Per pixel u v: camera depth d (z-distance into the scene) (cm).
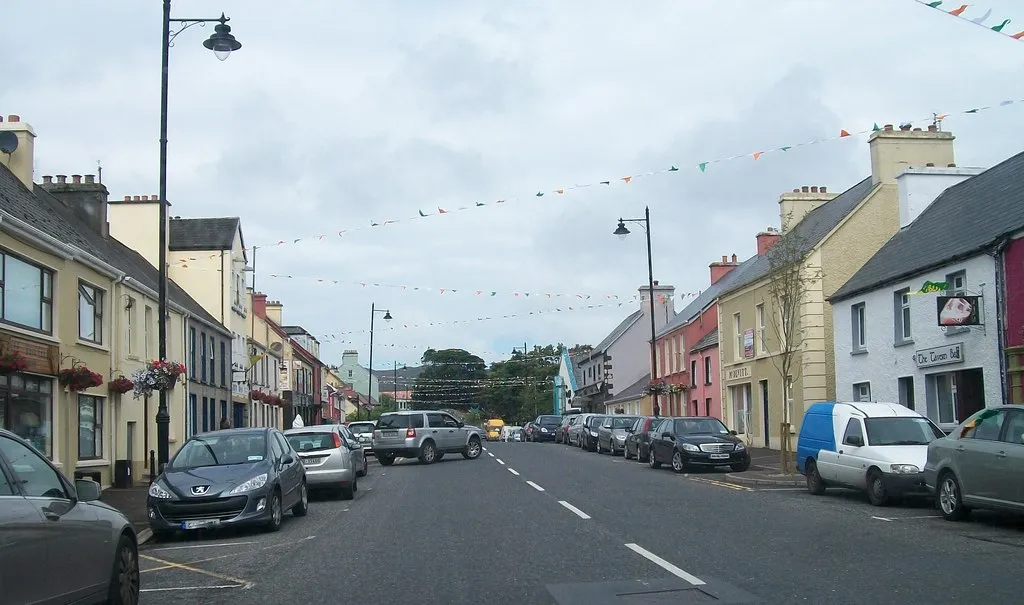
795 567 943
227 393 3859
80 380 2044
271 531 1415
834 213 3061
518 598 823
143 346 2686
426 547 1164
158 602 884
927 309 2219
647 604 781
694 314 4197
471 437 3469
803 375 2844
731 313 3612
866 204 2848
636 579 894
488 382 9606
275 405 4838
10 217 1759
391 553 1125
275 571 1036
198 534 1424
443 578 938
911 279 2284
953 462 1340
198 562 1142
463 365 9662
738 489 1959
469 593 855
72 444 2088
